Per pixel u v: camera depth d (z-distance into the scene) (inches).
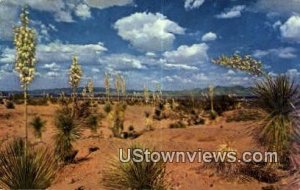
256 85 410.9
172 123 1339.8
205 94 1694.1
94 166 577.3
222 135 824.9
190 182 436.5
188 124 1349.7
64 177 522.3
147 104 2632.9
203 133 881.5
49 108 1786.4
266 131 405.7
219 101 1561.3
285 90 396.5
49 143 698.2
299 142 390.9
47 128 1011.3
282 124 396.2
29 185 301.9
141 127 1337.4
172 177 454.3
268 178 430.6
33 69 745.0
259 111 414.6
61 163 606.9
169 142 689.0
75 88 1210.0
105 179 368.8
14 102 2076.8
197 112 1683.1
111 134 1072.2
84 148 713.0
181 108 1838.1
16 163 305.4
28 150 317.7
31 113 1598.2
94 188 428.5
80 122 708.0
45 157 319.0
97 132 1104.2
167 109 1919.3
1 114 1507.1
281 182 401.4
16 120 1462.8
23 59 742.5
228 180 442.6
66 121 657.6
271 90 402.9
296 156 386.9
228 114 1371.8
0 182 303.9
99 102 2161.7
